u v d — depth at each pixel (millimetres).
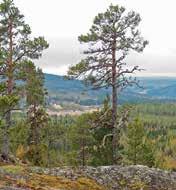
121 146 45344
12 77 38344
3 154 36594
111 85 38812
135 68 38469
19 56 38906
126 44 38312
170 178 31406
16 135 53062
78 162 58938
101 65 38562
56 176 29281
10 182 24906
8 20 39188
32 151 53281
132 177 30656
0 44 39031
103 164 42031
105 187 29016
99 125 41062
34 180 26844
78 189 27062
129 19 38375
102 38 38438
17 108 32875
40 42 38594
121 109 40219
